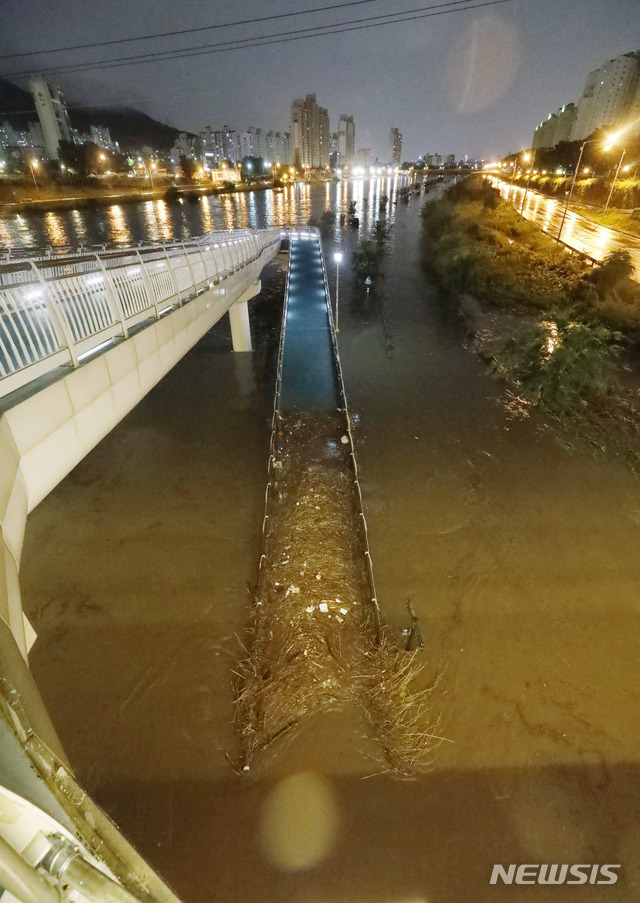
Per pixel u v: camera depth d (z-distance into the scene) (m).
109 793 8.12
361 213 90.69
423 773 8.33
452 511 14.49
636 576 12.31
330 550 12.67
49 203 84.25
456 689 9.70
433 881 7.14
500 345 26.94
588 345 22.56
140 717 9.25
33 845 1.78
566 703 9.48
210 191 127.38
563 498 15.07
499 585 12.02
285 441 17.92
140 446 17.73
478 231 49.28
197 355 26.45
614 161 78.44
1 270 12.56
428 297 37.00
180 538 13.45
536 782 8.24
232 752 8.66
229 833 7.62
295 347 26.44
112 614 11.30
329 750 8.59
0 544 4.97
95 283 8.51
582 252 39.84
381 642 10.34
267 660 10.07
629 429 18.73
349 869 7.24
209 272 15.48
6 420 5.80
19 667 3.30
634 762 8.54
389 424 19.36
